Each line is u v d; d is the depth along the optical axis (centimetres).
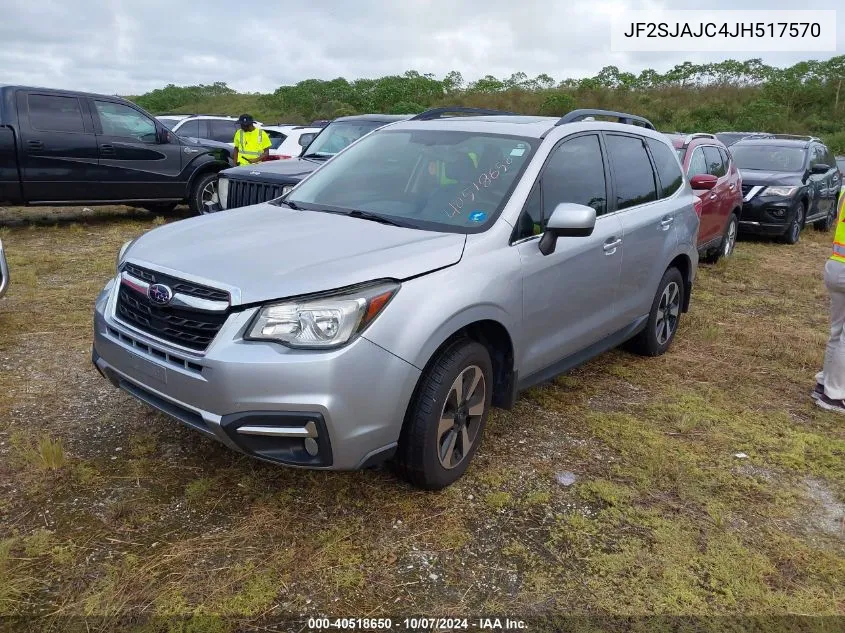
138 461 340
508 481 348
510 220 352
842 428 438
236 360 268
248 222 364
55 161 908
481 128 418
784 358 559
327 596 262
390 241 324
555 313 386
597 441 396
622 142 478
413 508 319
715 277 857
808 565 298
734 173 941
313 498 322
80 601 251
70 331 521
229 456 353
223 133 1628
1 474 325
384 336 282
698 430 420
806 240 1223
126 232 945
